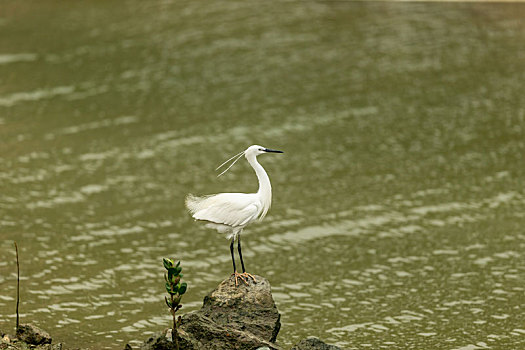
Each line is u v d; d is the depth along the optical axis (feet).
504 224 77.15
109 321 58.18
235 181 86.94
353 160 93.04
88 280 64.80
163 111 106.83
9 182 83.76
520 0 157.99
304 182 87.30
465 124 103.24
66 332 55.72
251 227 77.30
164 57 128.26
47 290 62.39
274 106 109.19
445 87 115.85
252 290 49.01
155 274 66.95
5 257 67.67
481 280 66.44
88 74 120.88
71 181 85.10
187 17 150.92
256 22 146.61
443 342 56.65
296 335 57.82
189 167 89.97
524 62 125.18
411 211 80.28
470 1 158.92
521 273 67.56
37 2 167.53
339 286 65.87
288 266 69.56
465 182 86.94
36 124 101.04
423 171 89.92
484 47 132.05
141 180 86.22
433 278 67.00
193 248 72.54
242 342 45.93
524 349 55.36
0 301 59.72
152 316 59.57
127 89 114.62
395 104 110.01
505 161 92.22
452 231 75.92
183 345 45.39
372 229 76.64
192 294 63.82
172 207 80.33
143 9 157.79
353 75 120.78
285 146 96.53
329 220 78.54
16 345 49.85
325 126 102.78
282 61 126.41
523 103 109.91
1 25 148.77
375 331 58.44
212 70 122.52
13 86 115.03
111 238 73.20
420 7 155.94
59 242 71.56
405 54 129.49
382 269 68.85
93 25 147.33
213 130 100.63
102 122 102.42
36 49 133.39
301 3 159.94
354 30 141.59
